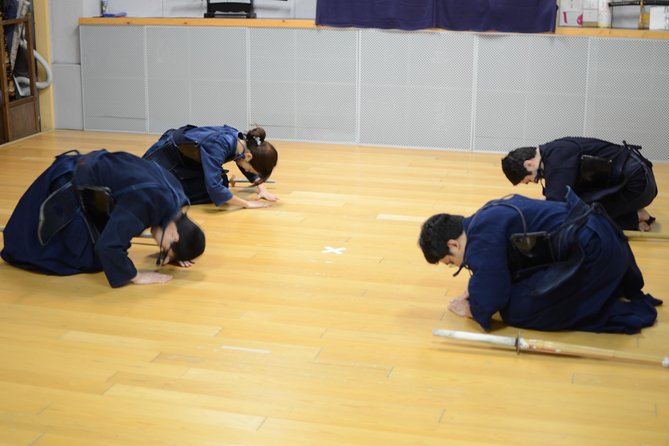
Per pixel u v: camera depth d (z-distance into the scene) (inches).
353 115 266.8
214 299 139.2
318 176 225.0
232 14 273.1
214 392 108.6
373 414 103.5
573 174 163.9
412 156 252.4
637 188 169.0
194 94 277.9
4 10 267.0
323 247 166.1
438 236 122.7
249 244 167.5
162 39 276.4
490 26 250.8
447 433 99.3
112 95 284.7
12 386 109.5
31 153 251.4
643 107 247.4
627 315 126.8
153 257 159.0
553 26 247.0
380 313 134.0
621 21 254.8
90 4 286.2
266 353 119.8
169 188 142.7
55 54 288.5
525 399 107.3
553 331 126.5
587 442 98.0
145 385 110.2
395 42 258.4
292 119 272.2
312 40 264.5
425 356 119.0
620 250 124.3
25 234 149.3
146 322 129.9
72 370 114.1
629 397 108.1
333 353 119.9
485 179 224.1
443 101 259.3
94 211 146.0
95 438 97.8
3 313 132.6
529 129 255.8
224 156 187.6
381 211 192.1
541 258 122.5
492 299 121.0
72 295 139.9
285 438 98.1
